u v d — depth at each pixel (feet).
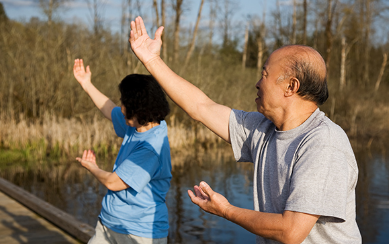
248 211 3.99
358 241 4.14
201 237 17.58
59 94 44.80
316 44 98.58
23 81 44.68
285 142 4.17
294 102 4.17
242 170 33.83
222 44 117.39
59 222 14.82
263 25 111.24
